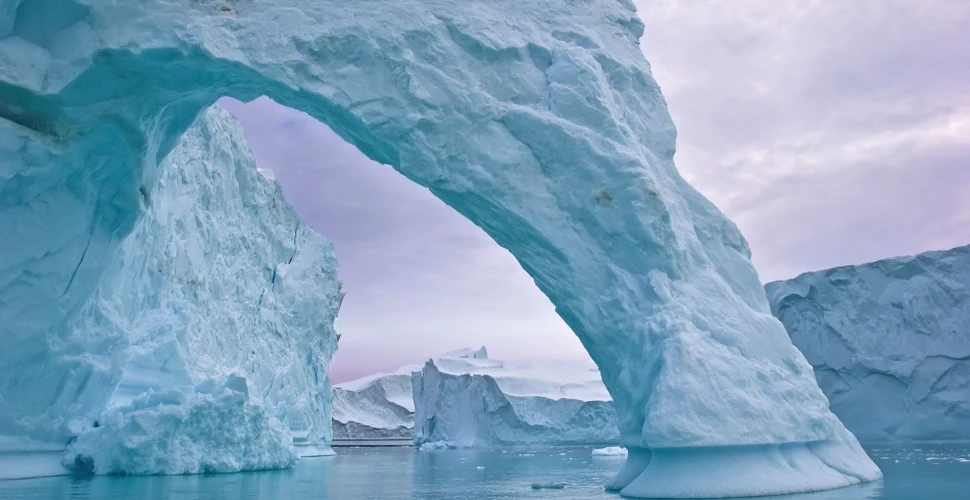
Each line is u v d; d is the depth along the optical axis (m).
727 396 7.93
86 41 8.87
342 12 9.36
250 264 22.22
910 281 28.03
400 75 9.20
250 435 13.98
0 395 10.79
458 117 9.23
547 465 17.53
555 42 9.98
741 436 7.77
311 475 13.15
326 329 26.17
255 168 22.83
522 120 9.30
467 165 9.15
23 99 9.10
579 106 9.48
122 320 12.99
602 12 10.56
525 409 40.53
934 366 26.88
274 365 22.48
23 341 10.59
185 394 13.34
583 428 40.31
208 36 8.88
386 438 59.53
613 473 13.95
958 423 26.16
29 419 11.42
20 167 9.36
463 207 9.54
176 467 12.47
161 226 15.86
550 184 9.23
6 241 9.84
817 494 7.98
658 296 8.64
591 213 9.07
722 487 7.61
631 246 8.97
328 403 27.77
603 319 8.95
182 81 9.53
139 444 12.12
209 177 19.67
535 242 9.26
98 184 10.80
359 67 9.20
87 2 8.91
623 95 10.10
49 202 10.15
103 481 10.85
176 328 15.97
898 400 27.69
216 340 19.41
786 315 30.72
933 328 27.17
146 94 9.67
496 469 15.50
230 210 21.08
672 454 7.88
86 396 12.57
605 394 42.59
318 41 9.13
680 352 7.96
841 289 29.20
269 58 9.00
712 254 9.82
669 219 8.96
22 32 9.12
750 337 8.83
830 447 9.55
